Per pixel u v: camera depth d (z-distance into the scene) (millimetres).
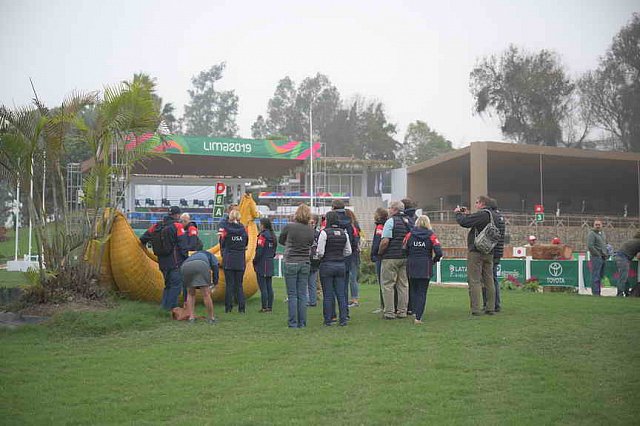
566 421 4914
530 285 15273
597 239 13891
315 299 11859
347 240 9305
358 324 9352
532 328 8789
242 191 41375
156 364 6895
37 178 10836
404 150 86062
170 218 10406
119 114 10914
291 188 49812
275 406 5320
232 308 11172
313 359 7000
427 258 9125
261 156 33344
